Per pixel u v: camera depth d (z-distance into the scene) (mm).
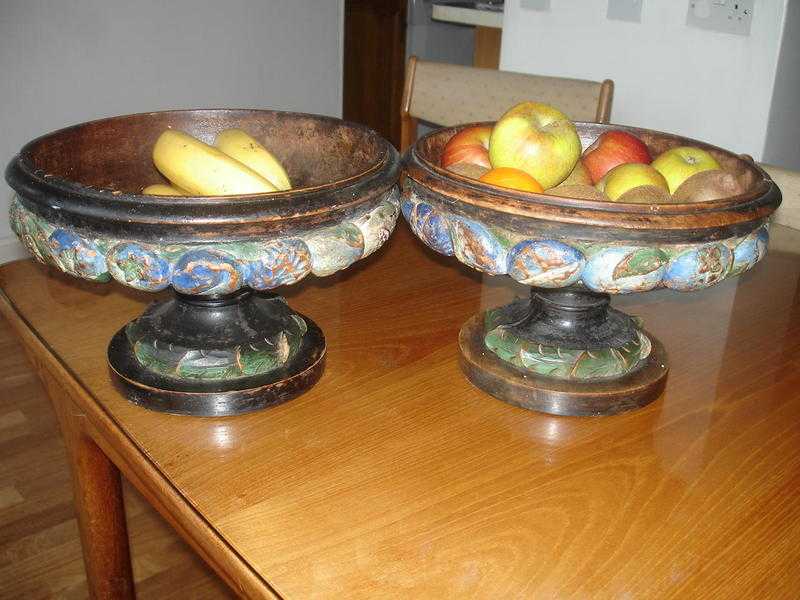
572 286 707
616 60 2059
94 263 618
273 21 2783
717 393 749
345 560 527
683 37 1901
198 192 677
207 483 603
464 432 678
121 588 996
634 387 708
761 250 667
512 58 2338
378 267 1009
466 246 645
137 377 696
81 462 871
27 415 1817
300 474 616
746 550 547
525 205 600
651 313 912
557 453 652
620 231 590
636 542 551
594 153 831
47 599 1352
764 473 634
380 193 660
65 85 2398
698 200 702
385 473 620
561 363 721
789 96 1829
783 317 909
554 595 502
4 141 2355
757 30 1750
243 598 554
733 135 1869
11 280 929
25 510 1539
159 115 822
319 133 833
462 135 837
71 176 762
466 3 2789
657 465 640
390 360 790
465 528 561
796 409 726
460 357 771
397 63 3617
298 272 620
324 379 750
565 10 2139
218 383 690
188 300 734
